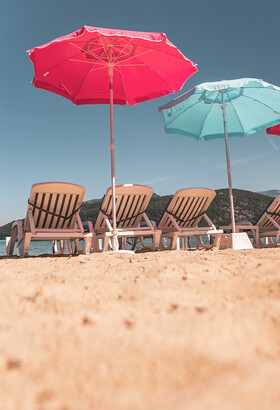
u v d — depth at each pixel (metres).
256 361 0.88
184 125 7.18
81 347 1.00
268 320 1.15
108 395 0.77
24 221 5.99
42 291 1.70
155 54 5.12
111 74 5.37
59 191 5.12
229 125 7.33
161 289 1.70
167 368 0.87
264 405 0.66
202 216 6.53
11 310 1.47
